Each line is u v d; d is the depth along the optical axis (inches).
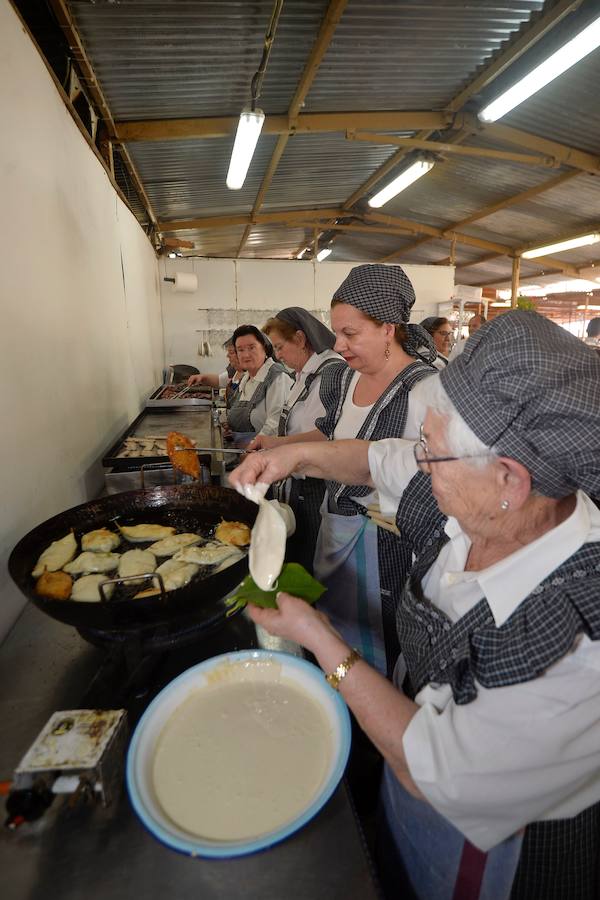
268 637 38.9
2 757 28.2
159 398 160.6
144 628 31.6
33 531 43.4
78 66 90.7
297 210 245.0
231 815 23.5
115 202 117.9
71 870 22.0
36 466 50.6
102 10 79.8
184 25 87.8
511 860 24.4
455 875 26.1
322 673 31.0
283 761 26.4
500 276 373.1
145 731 26.8
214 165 166.1
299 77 115.6
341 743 26.3
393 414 50.1
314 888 21.3
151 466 69.0
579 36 86.8
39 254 54.7
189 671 30.7
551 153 154.9
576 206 210.8
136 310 148.7
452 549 30.2
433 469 23.7
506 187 202.4
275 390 109.0
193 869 22.0
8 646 38.3
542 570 21.9
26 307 49.5
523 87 104.0
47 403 55.0
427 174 201.3
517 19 98.1
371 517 52.2
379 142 152.6
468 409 21.1
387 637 54.1
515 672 20.3
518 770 19.4
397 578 52.4
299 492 76.2
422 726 21.8
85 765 23.5
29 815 23.3
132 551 45.4
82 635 36.0
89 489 73.4
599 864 27.8
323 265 260.5
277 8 78.7
